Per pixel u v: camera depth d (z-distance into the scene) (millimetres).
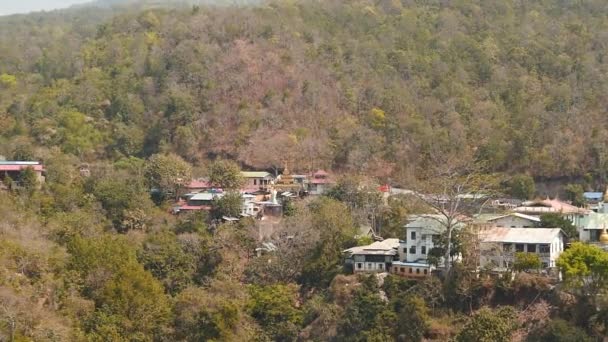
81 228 133875
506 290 108062
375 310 107125
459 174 139625
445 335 104875
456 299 109500
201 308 111250
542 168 173125
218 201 147375
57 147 180375
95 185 153375
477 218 121250
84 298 110438
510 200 156875
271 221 141625
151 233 140125
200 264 129875
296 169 178500
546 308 104688
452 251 112812
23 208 139125
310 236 127750
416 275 115438
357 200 147625
